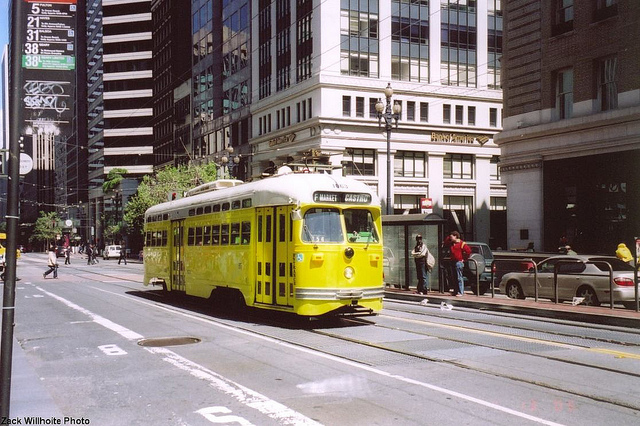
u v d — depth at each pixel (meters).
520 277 18.61
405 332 12.46
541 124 26.66
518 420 6.29
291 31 50.69
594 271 16.36
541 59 26.97
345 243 13.52
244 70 60.25
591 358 9.53
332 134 45.97
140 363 9.59
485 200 51.72
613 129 23.42
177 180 57.94
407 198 48.97
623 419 6.30
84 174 121.12
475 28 52.06
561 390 7.52
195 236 18.30
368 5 47.75
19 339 12.16
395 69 48.62
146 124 97.06
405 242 21.69
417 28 49.69
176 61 82.44
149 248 22.91
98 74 108.12
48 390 7.86
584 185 25.09
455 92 50.56
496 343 10.97
